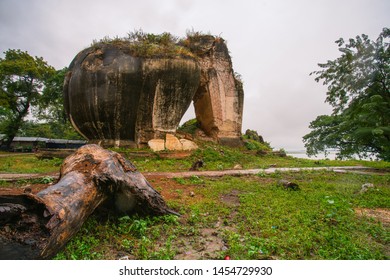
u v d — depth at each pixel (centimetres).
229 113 1886
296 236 418
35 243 296
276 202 627
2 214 291
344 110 1488
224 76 1881
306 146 2453
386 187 885
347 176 1101
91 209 422
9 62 2602
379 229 467
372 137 1472
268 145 2434
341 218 503
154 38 1593
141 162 1302
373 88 1396
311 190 802
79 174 431
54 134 4250
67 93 1602
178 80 1507
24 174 983
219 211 559
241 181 938
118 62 1423
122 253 366
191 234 434
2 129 2895
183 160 1389
